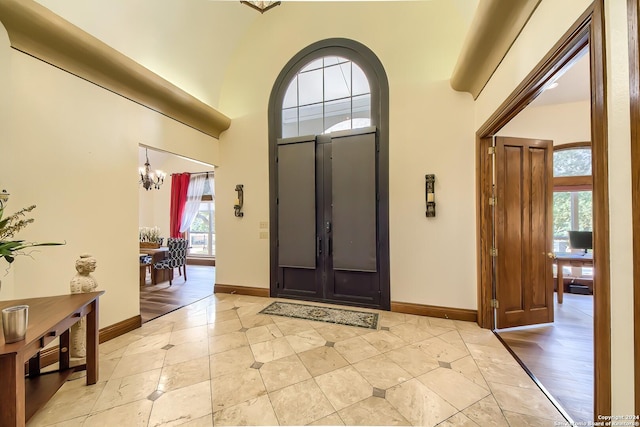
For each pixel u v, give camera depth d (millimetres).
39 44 2213
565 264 4027
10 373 1254
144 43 3178
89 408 1754
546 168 3145
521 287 3074
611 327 1159
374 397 1854
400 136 3529
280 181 4164
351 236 3734
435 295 3375
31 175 2199
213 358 2379
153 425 1609
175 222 7820
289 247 4105
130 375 2123
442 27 3367
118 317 2867
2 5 1921
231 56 4438
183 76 3787
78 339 2143
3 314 1284
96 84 2689
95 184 2680
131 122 3055
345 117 3965
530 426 1589
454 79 3109
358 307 3742
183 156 3840
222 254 4527
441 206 3348
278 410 1729
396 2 3564
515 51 2119
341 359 2355
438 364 2270
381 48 3623
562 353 2480
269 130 4266
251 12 4176
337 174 3805
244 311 3594
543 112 4328
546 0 1671
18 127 2125
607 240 1175
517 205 3061
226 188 4504
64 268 2408
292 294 4137
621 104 1105
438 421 1633
